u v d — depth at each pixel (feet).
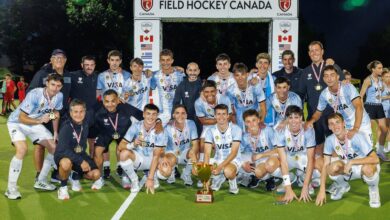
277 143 20.85
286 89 23.47
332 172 20.40
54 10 106.42
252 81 25.62
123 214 18.60
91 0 92.48
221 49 115.03
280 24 42.98
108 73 27.71
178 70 28.89
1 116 65.36
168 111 28.66
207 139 22.29
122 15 96.02
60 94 22.30
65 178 20.93
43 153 23.61
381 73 31.65
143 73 28.19
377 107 31.50
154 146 22.31
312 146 20.98
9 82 66.64
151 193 22.18
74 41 108.47
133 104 27.86
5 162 29.91
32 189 22.84
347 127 22.72
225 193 22.40
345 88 22.02
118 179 25.50
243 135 22.88
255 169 22.08
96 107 25.43
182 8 43.01
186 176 23.82
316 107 24.76
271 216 18.34
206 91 24.50
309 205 20.03
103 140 24.22
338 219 17.93
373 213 18.76
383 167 28.94
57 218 18.04
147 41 43.37
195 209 19.39
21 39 112.47
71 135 21.24
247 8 42.93
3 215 18.42
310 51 24.68
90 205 19.98
